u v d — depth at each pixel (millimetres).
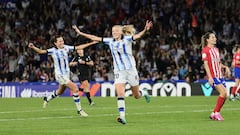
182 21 67562
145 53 61969
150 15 68375
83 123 26219
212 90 53938
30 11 69375
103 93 54156
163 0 70375
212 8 69688
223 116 29969
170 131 22703
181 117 29328
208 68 27578
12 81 59469
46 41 65000
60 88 35562
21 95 54125
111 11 70375
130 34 26891
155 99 47531
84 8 70312
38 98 50781
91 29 67438
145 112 32562
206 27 67125
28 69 58844
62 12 69562
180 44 62875
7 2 69938
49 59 57844
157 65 59438
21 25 67688
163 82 54500
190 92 54219
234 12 69000
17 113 32219
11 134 21656
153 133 22000
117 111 33688
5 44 63750
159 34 66000
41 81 56906
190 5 69750
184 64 59125
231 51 62625
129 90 52656
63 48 31297
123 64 26438
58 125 25281
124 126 24797
